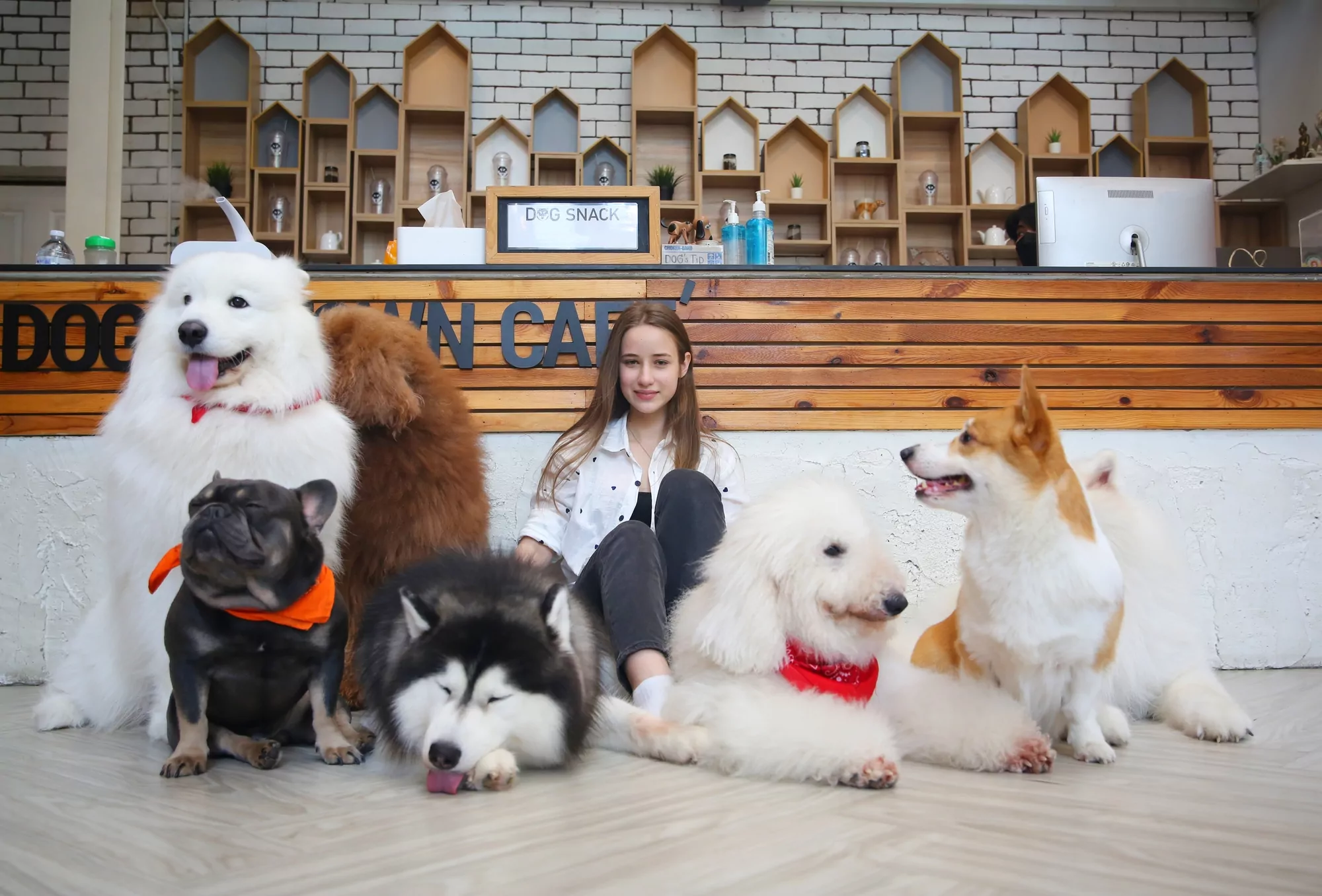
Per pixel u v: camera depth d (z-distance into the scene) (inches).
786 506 75.1
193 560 63.7
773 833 52.4
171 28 274.4
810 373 123.3
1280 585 125.4
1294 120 276.4
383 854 48.4
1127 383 125.4
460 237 133.6
